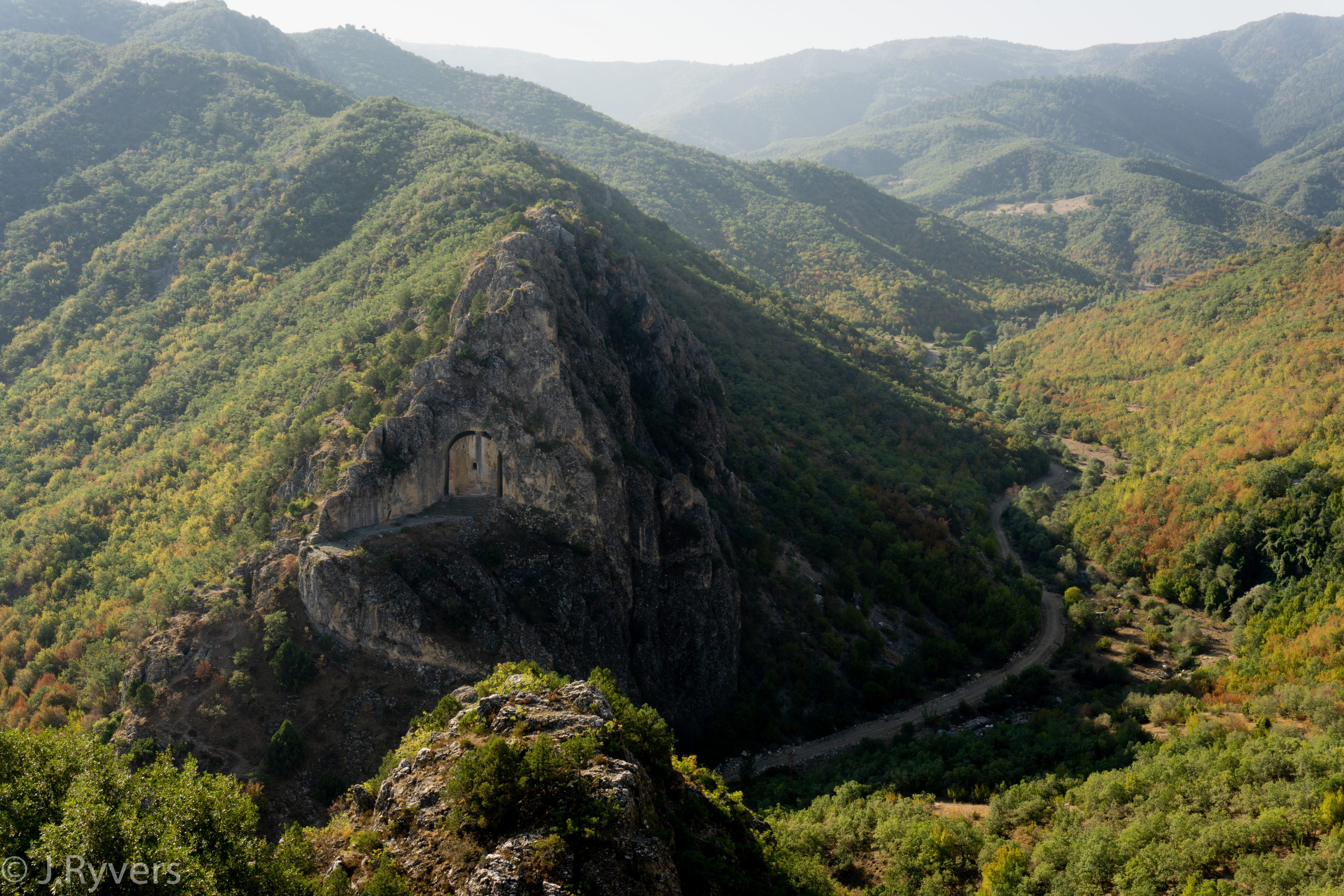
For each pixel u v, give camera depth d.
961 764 78.81
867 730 95.88
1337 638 89.19
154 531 99.25
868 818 67.75
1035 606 122.62
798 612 105.94
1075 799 66.44
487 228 121.94
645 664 88.69
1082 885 53.66
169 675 73.38
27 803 37.91
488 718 44.78
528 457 86.81
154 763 44.09
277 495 89.12
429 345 92.94
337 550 78.38
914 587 120.69
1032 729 87.81
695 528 96.19
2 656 89.62
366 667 75.31
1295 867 49.09
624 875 34.94
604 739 41.50
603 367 98.81
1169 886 52.44
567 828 35.25
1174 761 65.62
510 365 88.31
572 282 108.31
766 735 91.44
